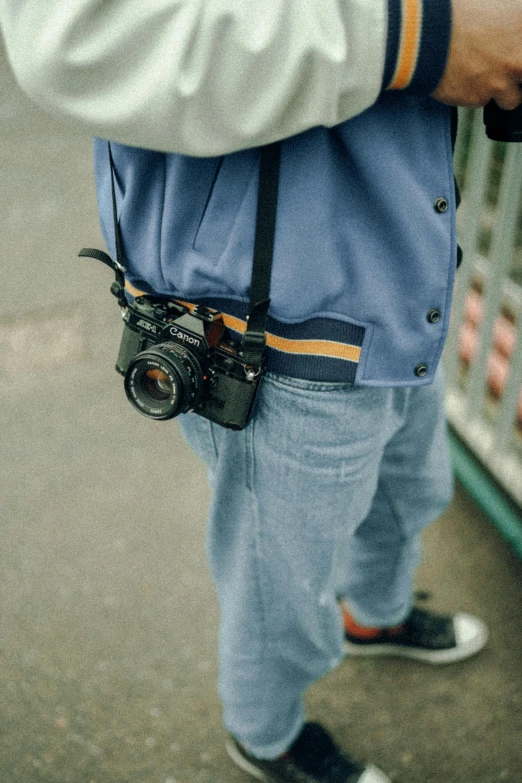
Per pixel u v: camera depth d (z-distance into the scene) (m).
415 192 0.82
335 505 1.02
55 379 2.60
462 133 1.95
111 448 2.34
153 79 0.68
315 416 0.92
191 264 0.87
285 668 1.27
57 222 3.49
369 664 1.73
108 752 1.58
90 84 0.70
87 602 1.88
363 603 1.61
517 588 1.88
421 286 0.87
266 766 1.50
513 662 1.71
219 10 0.65
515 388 1.88
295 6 0.66
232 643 1.25
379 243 0.85
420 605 1.84
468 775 1.52
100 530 2.07
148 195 0.89
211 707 1.65
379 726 1.62
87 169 3.95
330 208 0.82
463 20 0.70
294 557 1.07
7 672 1.73
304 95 0.70
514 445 2.08
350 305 0.87
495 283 1.86
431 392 1.17
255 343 0.85
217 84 0.68
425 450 1.27
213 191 0.83
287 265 0.82
